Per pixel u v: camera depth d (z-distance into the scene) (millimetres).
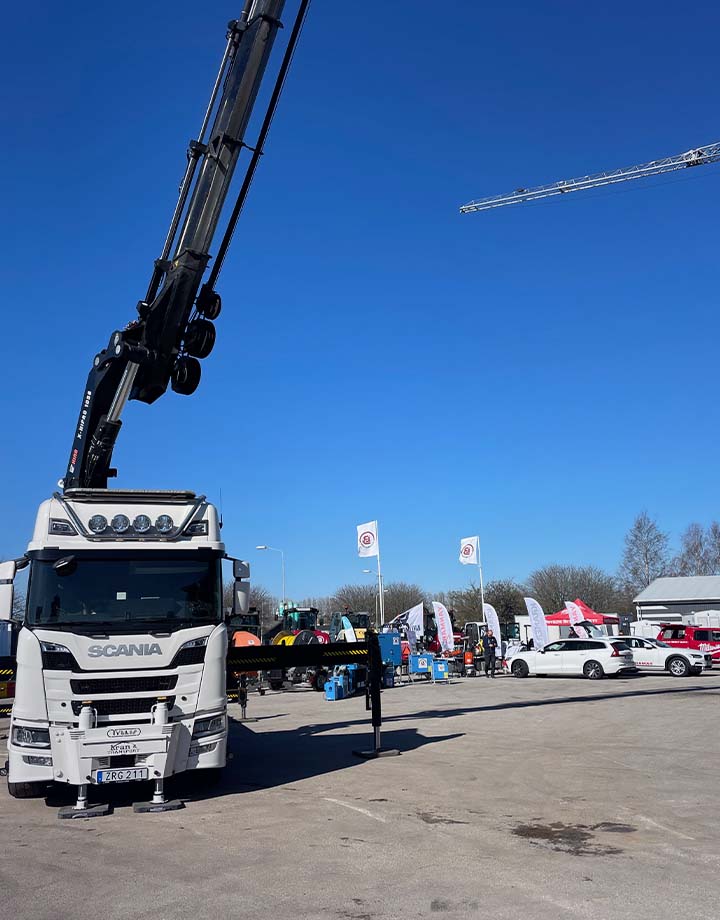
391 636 28484
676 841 7055
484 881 5988
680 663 29984
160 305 10508
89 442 11266
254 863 6602
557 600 77875
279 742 14578
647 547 71875
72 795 9781
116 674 8703
